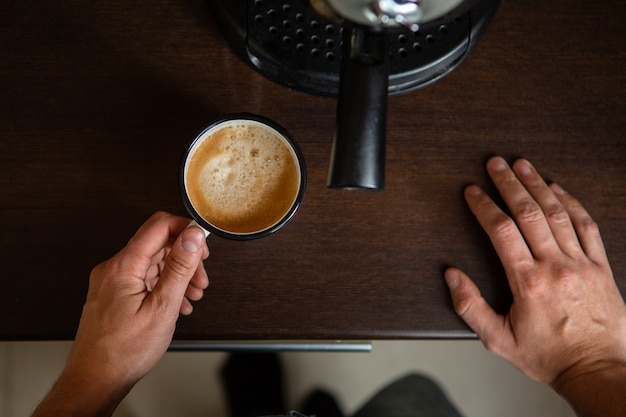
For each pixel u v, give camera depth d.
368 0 0.42
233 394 0.96
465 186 0.61
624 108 0.62
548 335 0.58
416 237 0.60
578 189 0.61
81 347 0.53
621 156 0.62
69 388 0.52
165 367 0.96
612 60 0.62
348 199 0.60
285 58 0.56
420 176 0.60
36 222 0.59
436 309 0.59
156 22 0.61
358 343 0.63
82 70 0.60
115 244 0.59
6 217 0.59
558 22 0.62
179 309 0.55
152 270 0.58
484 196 0.60
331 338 0.59
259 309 0.59
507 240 0.58
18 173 0.59
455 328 0.60
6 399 0.95
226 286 0.59
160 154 0.60
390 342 0.97
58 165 0.60
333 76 0.56
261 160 0.54
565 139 0.62
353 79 0.45
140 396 0.96
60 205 0.59
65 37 0.60
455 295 0.59
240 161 0.54
